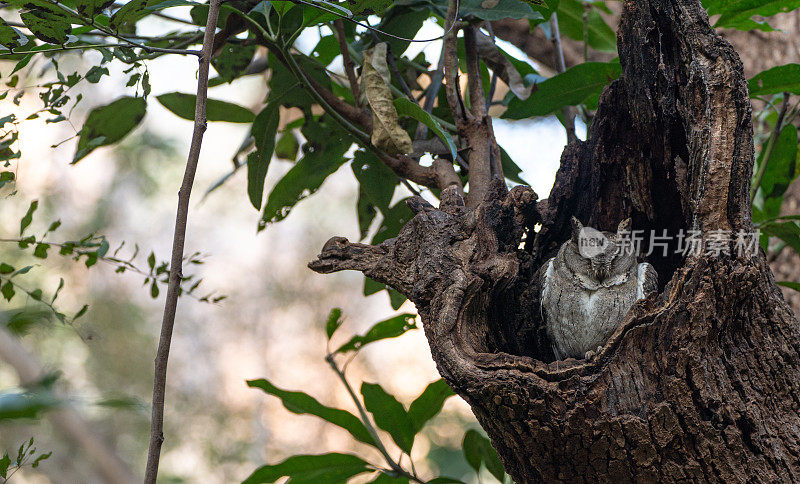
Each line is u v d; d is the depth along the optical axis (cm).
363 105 456
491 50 475
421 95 529
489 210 370
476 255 356
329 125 511
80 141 480
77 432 834
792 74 420
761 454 307
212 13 329
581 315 440
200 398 1745
